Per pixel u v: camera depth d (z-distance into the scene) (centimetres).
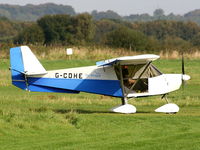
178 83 5012
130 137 3591
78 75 4941
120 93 4906
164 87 4966
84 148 3238
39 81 4953
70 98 6150
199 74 8925
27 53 4919
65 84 4944
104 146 3288
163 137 3566
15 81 4944
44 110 4750
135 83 4841
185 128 3906
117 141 3447
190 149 3192
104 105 5731
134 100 6066
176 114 4762
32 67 4916
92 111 5072
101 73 4919
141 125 4031
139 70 4891
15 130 3709
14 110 4525
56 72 4953
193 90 7212
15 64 4909
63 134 3734
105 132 3791
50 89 4984
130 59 4525
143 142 3391
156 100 6075
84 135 3700
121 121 4147
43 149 3241
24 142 3459
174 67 9738
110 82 4909
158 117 4388
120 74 4825
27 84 4950
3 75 8319
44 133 3734
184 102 5825
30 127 3809
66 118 4184
